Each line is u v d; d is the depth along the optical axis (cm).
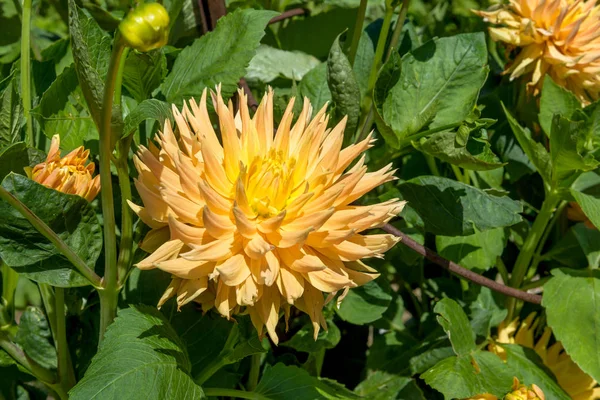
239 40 67
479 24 89
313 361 76
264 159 59
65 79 67
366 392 77
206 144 57
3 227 58
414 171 84
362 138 72
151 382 57
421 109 73
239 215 55
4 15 86
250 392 66
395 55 70
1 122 64
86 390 56
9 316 68
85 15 64
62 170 60
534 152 74
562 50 78
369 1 88
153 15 50
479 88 73
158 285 70
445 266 70
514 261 88
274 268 56
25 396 74
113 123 56
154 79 67
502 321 79
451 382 69
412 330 83
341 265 58
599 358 71
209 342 70
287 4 88
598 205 73
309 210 58
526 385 73
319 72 75
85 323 70
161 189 56
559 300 73
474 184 81
